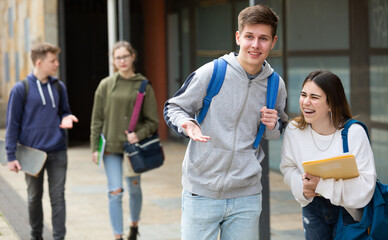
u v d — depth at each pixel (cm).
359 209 330
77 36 1508
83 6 1507
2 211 730
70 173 1028
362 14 771
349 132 331
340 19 818
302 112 338
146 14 1451
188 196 339
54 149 537
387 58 724
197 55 1255
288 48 942
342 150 331
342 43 816
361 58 779
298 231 625
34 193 555
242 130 330
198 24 1240
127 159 558
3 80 1783
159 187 895
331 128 336
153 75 1438
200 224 337
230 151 327
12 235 598
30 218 561
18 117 529
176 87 1380
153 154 546
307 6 890
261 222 484
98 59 1516
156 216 708
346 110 338
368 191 319
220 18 1143
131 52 549
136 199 566
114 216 549
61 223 545
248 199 337
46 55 536
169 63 1407
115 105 547
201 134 307
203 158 330
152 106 552
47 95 535
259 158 345
